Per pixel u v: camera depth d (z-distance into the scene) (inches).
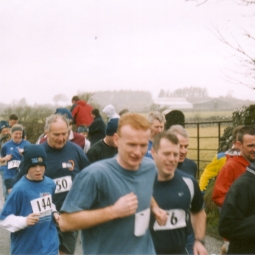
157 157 151.3
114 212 119.5
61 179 214.7
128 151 123.3
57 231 206.8
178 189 152.5
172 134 151.7
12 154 356.2
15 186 185.6
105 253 124.4
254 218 144.5
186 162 214.8
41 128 773.9
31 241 182.4
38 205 185.5
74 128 636.1
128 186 125.9
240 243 147.8
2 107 769.6
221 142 386.0
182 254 153.5
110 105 421.4
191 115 1077.8
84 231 126.6
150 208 139.1
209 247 264.7
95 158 243.0
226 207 147.0
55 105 776.3
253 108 353.7
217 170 237.0
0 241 292.2
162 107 526.0
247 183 147.1
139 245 127.9
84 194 122.4
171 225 150.6
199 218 162.4
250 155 192.7
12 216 180.4
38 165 186.5
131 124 123.0
